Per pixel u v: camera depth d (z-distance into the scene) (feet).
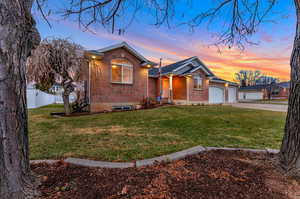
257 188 5.47
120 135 13.61
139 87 37.09
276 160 7.30
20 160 5.03
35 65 22.26
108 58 32.01
